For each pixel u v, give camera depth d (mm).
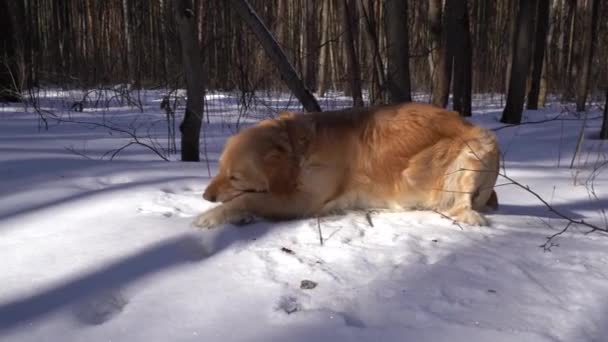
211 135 7902
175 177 4465
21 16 14133
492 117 11430
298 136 3299
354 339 1831
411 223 3219
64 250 2701
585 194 4242
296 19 15898
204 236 2938
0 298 2188
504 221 3355
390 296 2176
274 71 10844
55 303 2148
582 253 2709
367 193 3439
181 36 5227
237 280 2355
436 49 10078
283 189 3221
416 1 15641
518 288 2260
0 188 3932
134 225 3094
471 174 3270
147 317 2029
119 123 9305
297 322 1952
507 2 20703
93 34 18719
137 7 18797
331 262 2559
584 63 12508
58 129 8211
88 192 3850
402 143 3357
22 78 11984
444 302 2113
